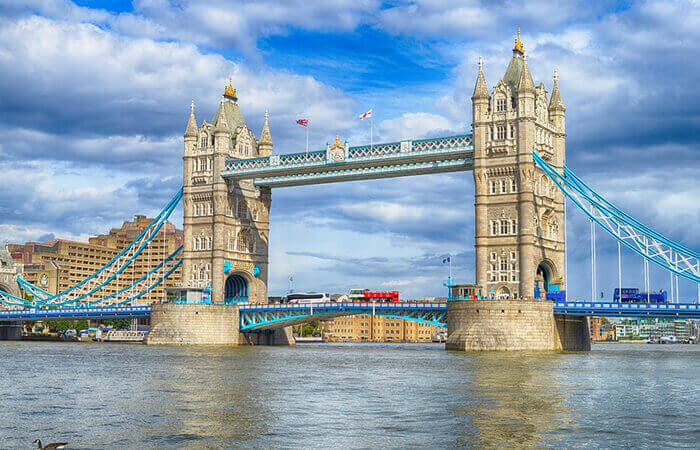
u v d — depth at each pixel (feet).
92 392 217.97
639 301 478.59
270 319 565.12
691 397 206.69
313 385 236.22
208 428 158.40
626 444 143.13
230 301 613.93
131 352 442.91
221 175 579.89
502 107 485.15
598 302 454.40
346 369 301.84
